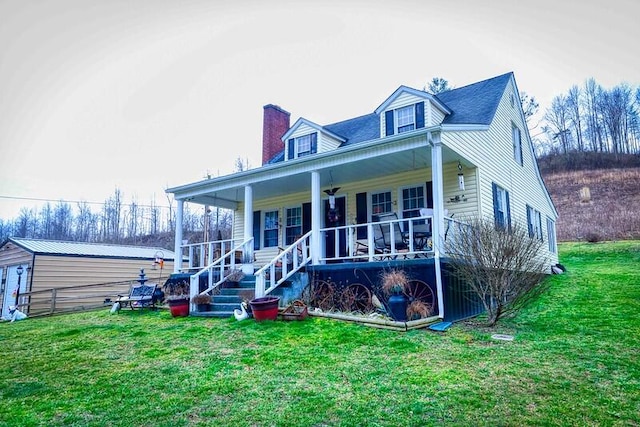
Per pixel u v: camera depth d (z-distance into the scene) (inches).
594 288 434.0
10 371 223.1
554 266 633.0
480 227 312.2
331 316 318.7
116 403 168.4
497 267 295.1
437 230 331.0
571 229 1137.4
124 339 294.4
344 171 456.4
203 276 471.5
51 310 544.7
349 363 210.5
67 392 184.4
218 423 145.3
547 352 221.9
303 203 569.9
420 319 296.0
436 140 346.6
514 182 541.3
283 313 321.4
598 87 1867.6
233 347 251.9
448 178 440.8
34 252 633.0
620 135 1749.5
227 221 1817.2
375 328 285.9
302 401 162.9
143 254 795.4
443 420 142.2
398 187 475.2
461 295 346.0
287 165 442.3
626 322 283.1
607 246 879.7
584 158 1658.5
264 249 602.9
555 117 1957.4
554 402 155.8
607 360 204.5
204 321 344.5
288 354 230.5
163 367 217.3
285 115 715.4
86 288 678.5
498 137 500.7
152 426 144.6
